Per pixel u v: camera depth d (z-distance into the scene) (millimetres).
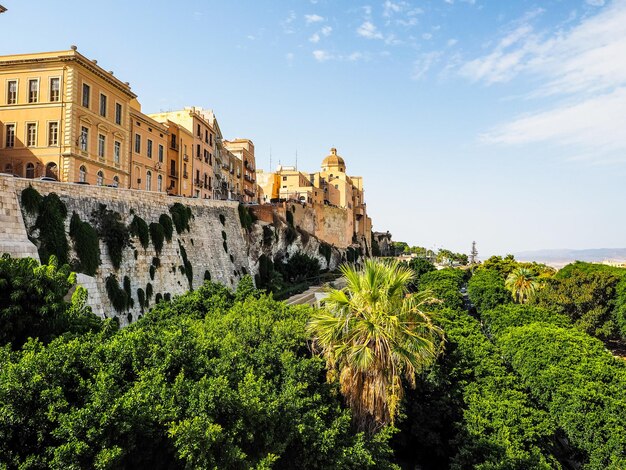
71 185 29062
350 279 15375
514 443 16828
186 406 10352
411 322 14469
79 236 27875
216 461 9547
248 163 96000
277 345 16000
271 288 56250
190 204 46844
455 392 21219
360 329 14180
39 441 8695
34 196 25234
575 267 65062
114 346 11711
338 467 12438
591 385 21000
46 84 39281
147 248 35656
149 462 10375
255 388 11766
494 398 20500
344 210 109312
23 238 22422
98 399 9000
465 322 34750
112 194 33250
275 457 10500
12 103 39812
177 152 60250
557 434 23188
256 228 62188
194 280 43031
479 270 92312
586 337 31422
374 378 14016
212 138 73125
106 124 43969
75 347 10938
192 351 12672
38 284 13242
